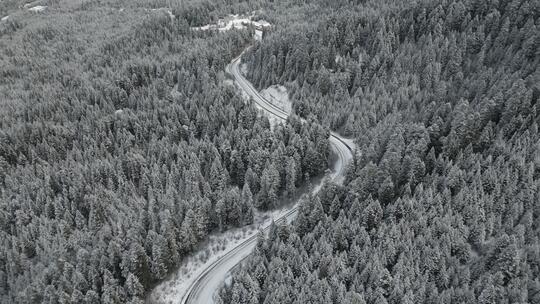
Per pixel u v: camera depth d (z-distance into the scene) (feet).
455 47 344.90
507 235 186.50
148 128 347.36
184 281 236.02
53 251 229.04
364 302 178.29
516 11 345.10
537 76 276.21
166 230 232.53
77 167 299.58
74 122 367.04
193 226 249.14
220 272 240.53
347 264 203.21
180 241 242.37
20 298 212.23
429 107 289.12
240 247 257.96
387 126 298.56
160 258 225.35
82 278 208.64
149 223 245.04
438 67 337.31
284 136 318.24
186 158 295.69
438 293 186.19
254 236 265.34
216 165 284.61
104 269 213.66
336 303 184.55
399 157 252.83
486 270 187.73
